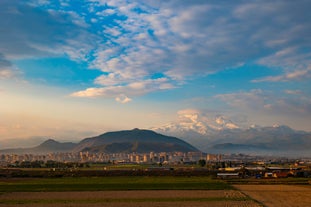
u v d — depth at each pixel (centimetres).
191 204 6556
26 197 7794
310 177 15512
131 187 10006
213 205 6425
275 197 7688
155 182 12044
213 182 11988
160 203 6694
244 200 7100
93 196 7919
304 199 7344
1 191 9162
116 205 6469
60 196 7969
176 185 10638
